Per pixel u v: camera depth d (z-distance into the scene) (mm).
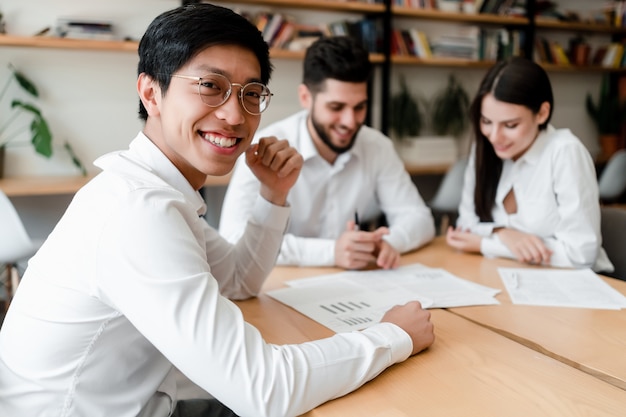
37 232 3635
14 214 2406
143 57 992
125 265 829
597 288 1429
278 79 4160
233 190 1893
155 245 836
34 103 3531
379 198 2223
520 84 1707
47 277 912
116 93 3711
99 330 898
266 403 818
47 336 895
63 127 3613
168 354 828
